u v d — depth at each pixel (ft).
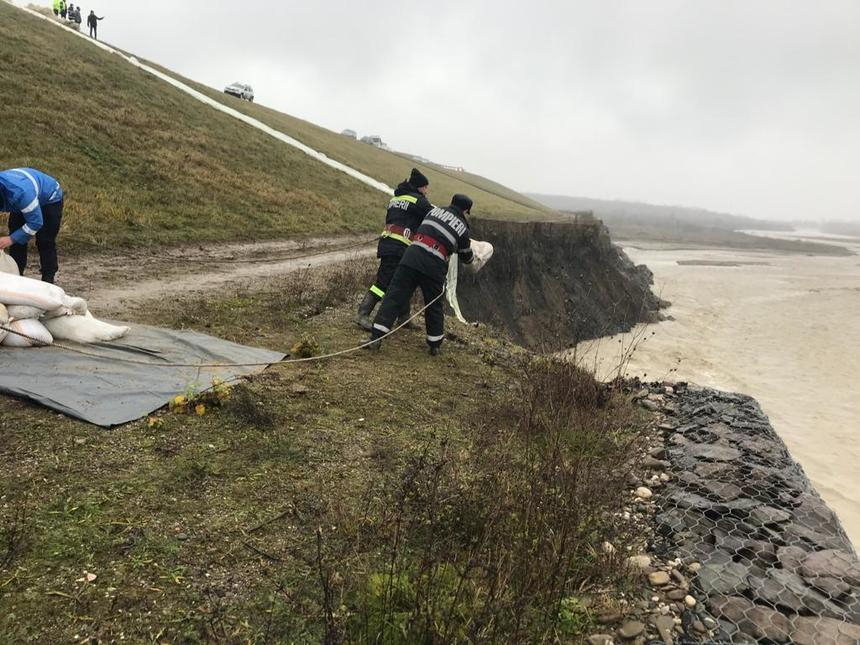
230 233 56.85
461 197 21.68
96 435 12.72
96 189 52.60
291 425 14.52
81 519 9.79
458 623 7.87
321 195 89.30
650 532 12.23
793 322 85.87
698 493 13.89
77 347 17.51
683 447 16.81
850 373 57.36
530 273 81.46
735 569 10.65
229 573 9.06
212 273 38.83
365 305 24.94
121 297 28.19
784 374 56.29
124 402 14.28
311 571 9.18
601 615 9.30
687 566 10.94
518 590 8.80
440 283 21.80
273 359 19.36
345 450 13.61
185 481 11.39
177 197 60.29
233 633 7.89
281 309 27.84
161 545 9.44
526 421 15.46
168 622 7.95
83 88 78.13
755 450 16.44
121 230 46.60
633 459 15.38
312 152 120.16
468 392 19.17
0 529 9.27
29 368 15.31
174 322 23.61
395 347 23.53
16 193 18.63
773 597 9.92
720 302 104.83
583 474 12.67
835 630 9.14
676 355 60.90
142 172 62.08
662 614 9.53
